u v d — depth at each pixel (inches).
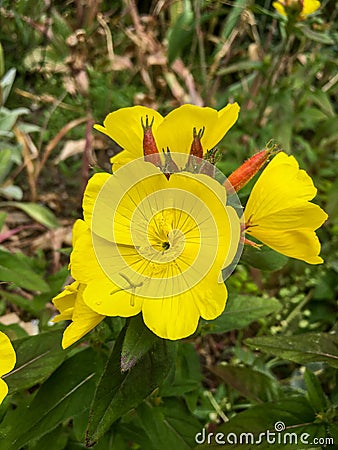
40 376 5.8
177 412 6.7
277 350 5.9
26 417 6.0
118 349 5.1
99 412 5.0
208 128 4.8
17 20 11.0
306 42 12.8
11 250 11.6
